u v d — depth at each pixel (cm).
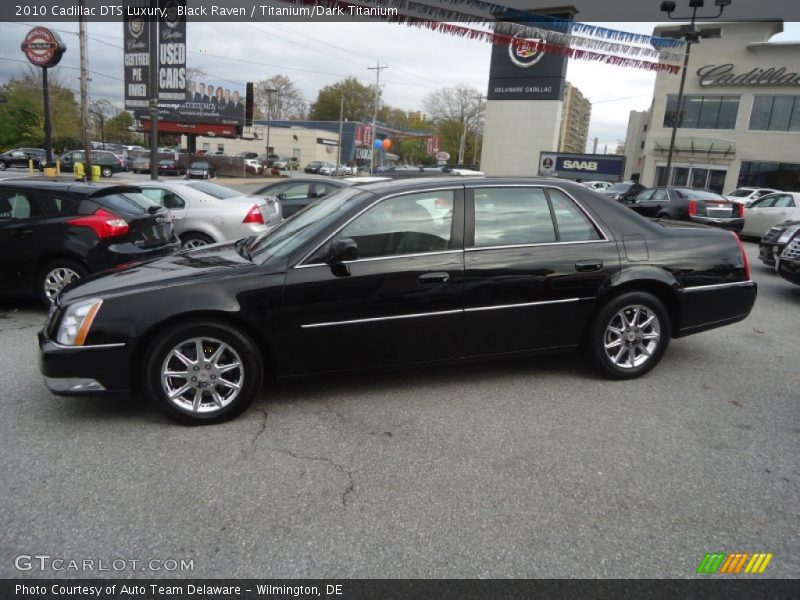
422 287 388
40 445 338
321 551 250
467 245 400
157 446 338
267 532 262
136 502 283
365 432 359
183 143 8506
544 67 3903
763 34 3216
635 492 296
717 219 1430
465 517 274
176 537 258
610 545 255
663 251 436
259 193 1176
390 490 296
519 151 4056
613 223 433
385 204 394
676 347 541
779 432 365
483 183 413
